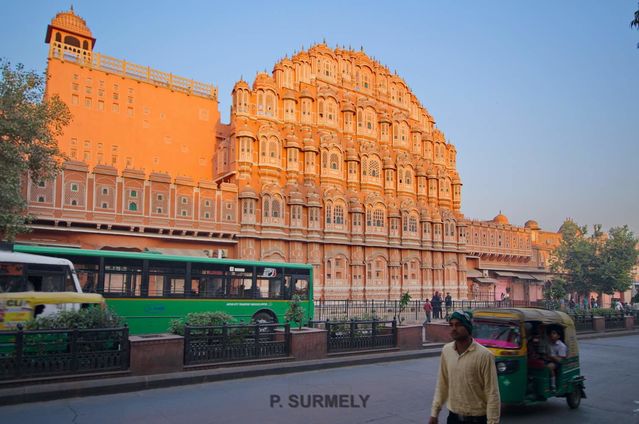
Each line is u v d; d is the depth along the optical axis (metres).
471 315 12.34
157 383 12.99
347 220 55.09
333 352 17.83
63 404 11.12
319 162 56.25
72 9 53.72
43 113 25.78
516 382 10.90
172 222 42.59
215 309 22.59
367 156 59.56
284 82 57.78
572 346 12.48
